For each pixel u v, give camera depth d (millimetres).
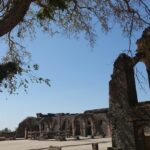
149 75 28484
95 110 84250
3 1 14281
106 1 15266
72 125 87438
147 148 27062
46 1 15055
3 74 14078
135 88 28859
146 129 39156
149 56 27656
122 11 15000
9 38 17078
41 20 16578
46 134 84500
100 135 80500
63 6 14070
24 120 96938
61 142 63406
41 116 97125
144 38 28109
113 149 27812
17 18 12352
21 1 12203
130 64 28672
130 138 27109
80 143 55062
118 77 28875
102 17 15602
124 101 28016
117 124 28203
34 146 53781
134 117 27109
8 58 17297
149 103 26922
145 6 14609
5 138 87062
